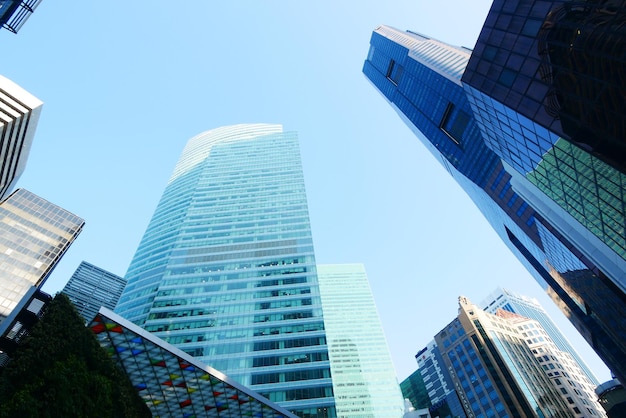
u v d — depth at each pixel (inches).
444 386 5580.7
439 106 4175.7
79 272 4328.3
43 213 3865.7
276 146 5821.9
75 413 843.4
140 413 1187.9
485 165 3644.2
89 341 1014.4
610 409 3646.7
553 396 4451.3
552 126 1398.9
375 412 5059.1
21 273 3250.5
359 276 7568.9
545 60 1346.0
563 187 1576.0
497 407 4146.2
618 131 1105.4
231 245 3843.5
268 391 2439.7
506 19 1549.0
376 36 6378.0
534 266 3998.5
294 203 4429.1
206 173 5255.9
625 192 1179.3
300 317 2970.0
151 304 3213.6
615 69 1053.2
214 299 3184.1
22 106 1942.7
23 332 908.6
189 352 2706.7
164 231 4463.6
